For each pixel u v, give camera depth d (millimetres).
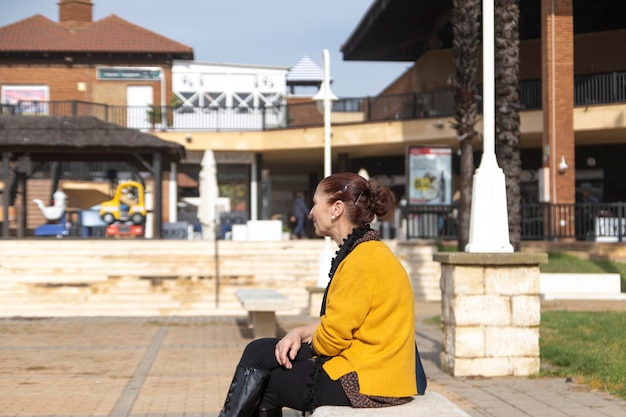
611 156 36500
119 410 7887
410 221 26156
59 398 8500
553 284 20016
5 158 24594
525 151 38094
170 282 22453
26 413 7734
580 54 38156
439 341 13539
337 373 4176
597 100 31562
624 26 38219
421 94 36000
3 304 21703
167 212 41281
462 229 20750
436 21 40375
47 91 45438
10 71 45375
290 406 4395
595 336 12141
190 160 41562
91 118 26141
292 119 40438
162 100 45688
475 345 9656
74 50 44938
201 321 18094
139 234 26609
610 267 22156
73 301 21953
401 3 36500
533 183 37906
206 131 40781
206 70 46219
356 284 4184
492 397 8383
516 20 17844
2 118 25688
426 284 23547
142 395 8680
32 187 34000
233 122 40875
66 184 31172
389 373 4164
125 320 18328
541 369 9938
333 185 4457
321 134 38469
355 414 3990
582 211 25734
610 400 8188
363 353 4195
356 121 37594
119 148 24828
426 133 35281
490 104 9922
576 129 31016
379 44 44719
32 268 22234
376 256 4246
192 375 10023
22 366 10758
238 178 42875
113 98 45750
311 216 4535
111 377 9875
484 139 9930
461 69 20359
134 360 11375
